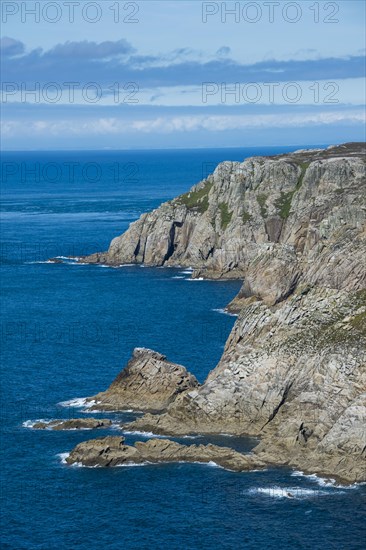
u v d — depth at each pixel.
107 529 110.56
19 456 131.25
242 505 114.69
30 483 122.69
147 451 129.12
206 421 138.12
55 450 133.00
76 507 116.06
